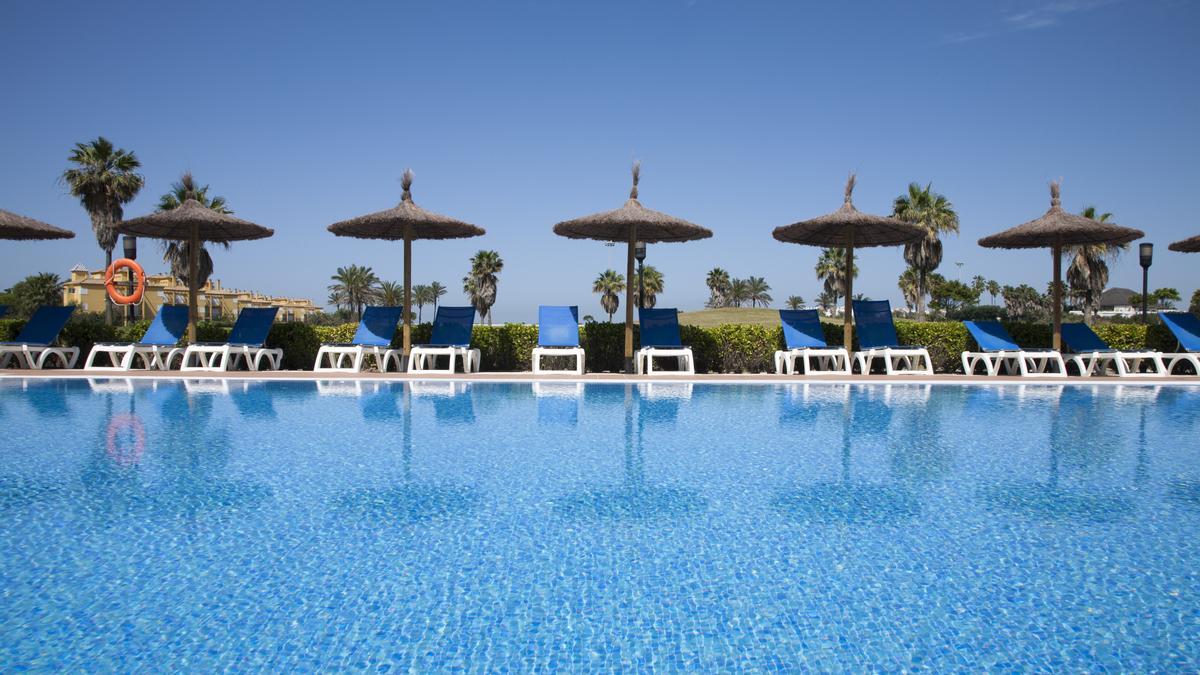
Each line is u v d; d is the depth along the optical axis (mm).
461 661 2598
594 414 8312
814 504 4629
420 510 4441
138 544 3773
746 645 2744
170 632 2785
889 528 4148
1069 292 40031
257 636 2764
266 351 12742
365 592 3193
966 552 3744
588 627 2881
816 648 2725
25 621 2865
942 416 8242
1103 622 2949
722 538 3965
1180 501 4684
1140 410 8703
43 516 4227
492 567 3510
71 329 14070
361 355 12414
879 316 13352
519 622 2920
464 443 6551
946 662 2627
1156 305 66750
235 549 3717
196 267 12664
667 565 3559
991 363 13391
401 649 2680
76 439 6566
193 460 5750
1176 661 2637
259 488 4914
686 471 5523
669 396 9922
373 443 6523
